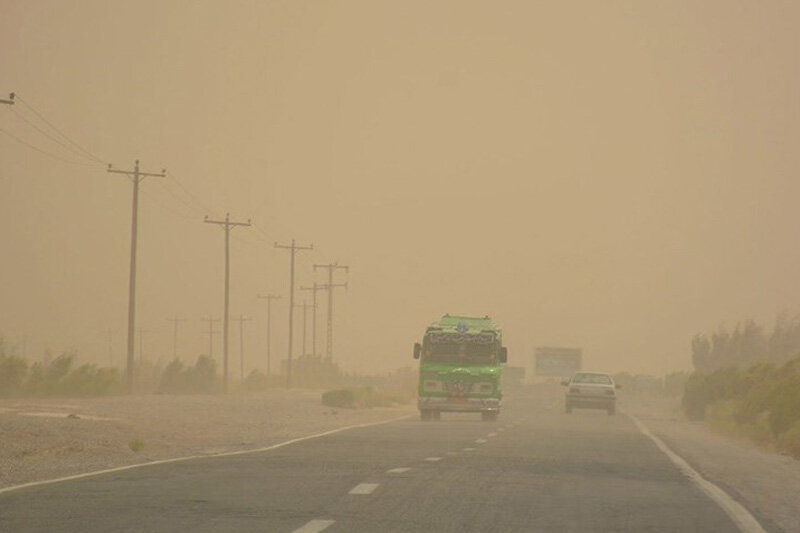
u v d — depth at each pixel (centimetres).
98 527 2414
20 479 3550
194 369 16288
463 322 9350
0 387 11544
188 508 2744
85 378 12150
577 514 2786
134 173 13500
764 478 4222
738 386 10700
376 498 3017
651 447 5772
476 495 3148
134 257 13262
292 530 2400
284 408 10831
